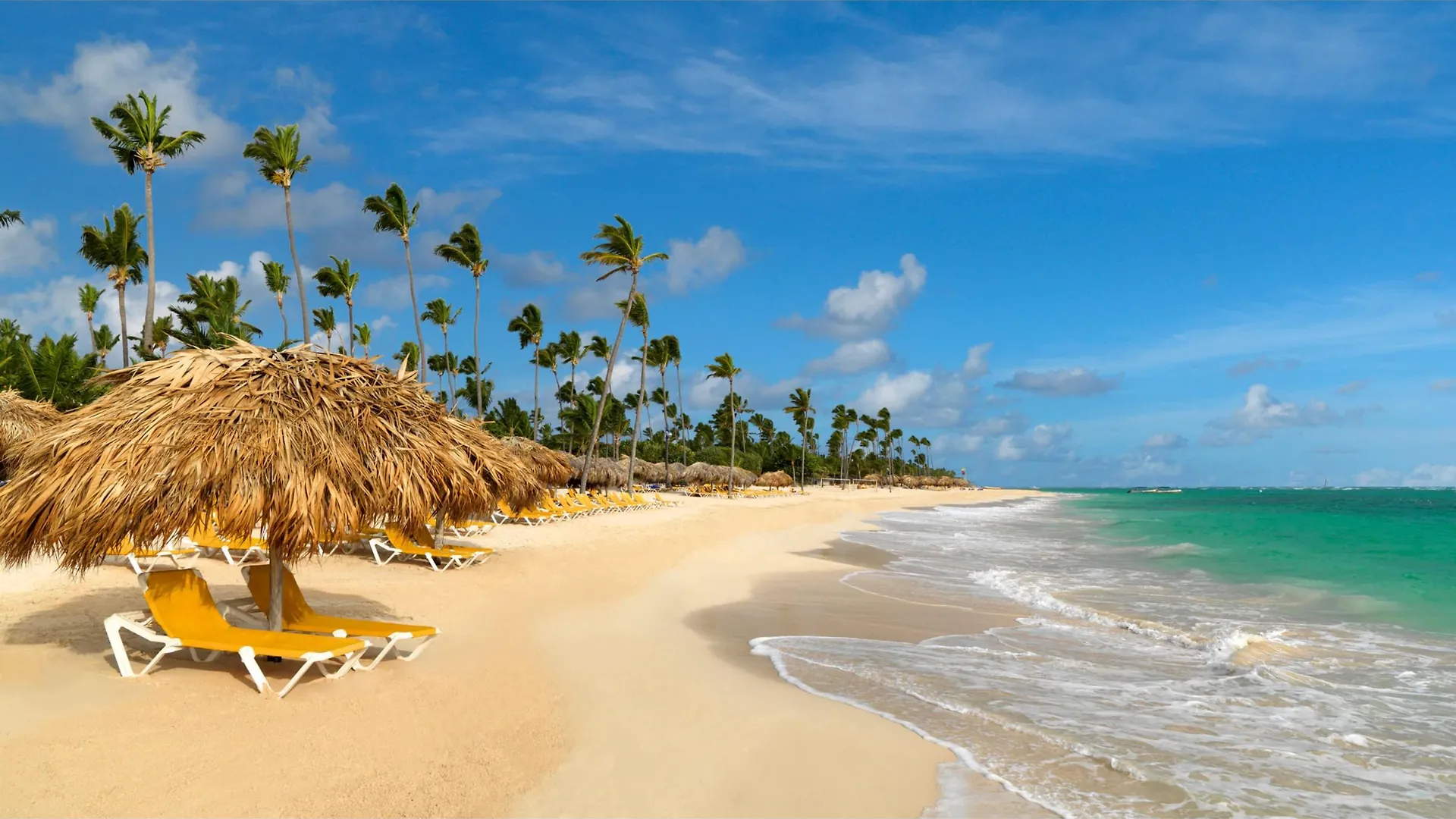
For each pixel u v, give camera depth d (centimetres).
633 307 4225
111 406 592
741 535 2345
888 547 2345
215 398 584
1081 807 477
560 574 1285
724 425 9981
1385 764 557
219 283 2944
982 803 479
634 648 848
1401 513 4141
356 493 594
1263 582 1501
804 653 878
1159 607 1220
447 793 448
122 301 2683
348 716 539
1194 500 8275
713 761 529
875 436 11975
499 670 698
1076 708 678
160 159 2239
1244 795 500
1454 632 1020
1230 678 784
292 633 628
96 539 537
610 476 4112
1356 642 958
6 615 761
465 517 739
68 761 433
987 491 14438
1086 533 2956
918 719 638
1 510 559
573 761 513
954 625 1066
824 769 524
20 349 2752
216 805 403
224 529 539
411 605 941
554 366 5319
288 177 2520
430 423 698
